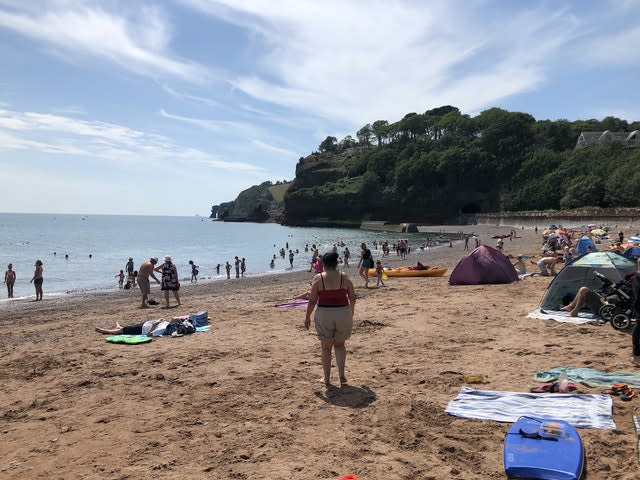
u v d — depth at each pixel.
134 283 27.95
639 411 5.06
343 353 6.37
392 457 4.27
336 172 181.75
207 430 4.96
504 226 102.81
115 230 145.75
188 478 3.98
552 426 4.41
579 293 10.27
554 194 108.31
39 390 6.54
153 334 10.12
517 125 135.25
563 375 6.14
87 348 9.02
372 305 13.45
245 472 4.05
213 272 38.91
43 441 4.82
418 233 107.88
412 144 155.62
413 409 5.37
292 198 171.88
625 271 10.70
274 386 6.35
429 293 15.79
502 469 4.01
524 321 10.20
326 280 6.23
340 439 4.67
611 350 7.63
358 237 94.94
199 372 7.14
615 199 85.12
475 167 131.12
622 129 147.50
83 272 39.78
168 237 104.25
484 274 17.58
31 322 13.88
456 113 162.62
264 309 13.39
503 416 5.05
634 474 3.82
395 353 7.98
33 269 42.31
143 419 5.33
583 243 22.25
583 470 3.89
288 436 4.76
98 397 6.14
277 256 55.03
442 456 4.28
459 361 7.36
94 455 4.46
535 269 22.02
